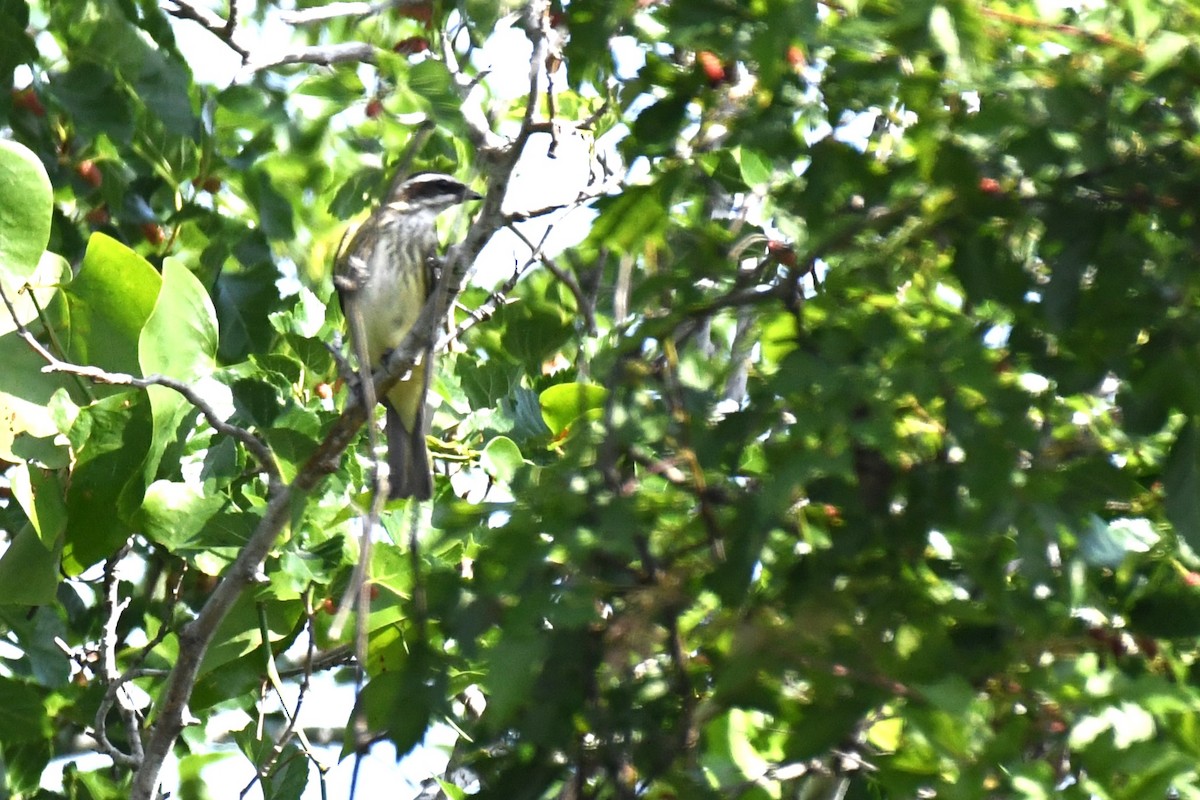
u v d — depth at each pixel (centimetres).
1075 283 704
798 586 700
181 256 1416
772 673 675
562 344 1406
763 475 721
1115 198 717
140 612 1335
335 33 1495
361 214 1520
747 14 743
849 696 657
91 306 1147
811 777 901
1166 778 645
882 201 756
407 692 692
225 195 1510
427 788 1029
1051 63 723
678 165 824
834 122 765
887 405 655
